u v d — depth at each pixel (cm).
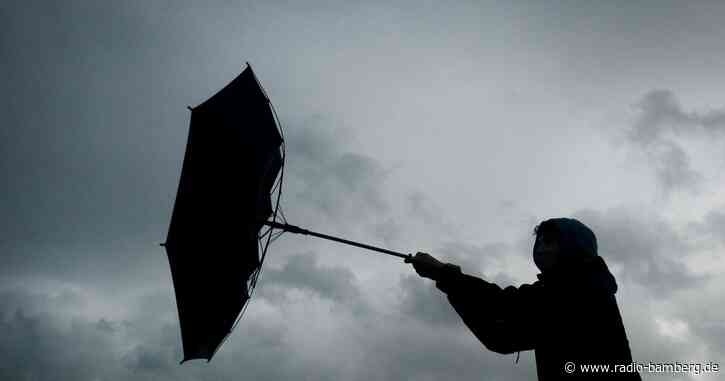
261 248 356
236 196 372
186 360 391
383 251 251
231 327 358
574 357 170
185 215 381
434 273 221
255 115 404
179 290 388
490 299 198
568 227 189
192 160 393
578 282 180
